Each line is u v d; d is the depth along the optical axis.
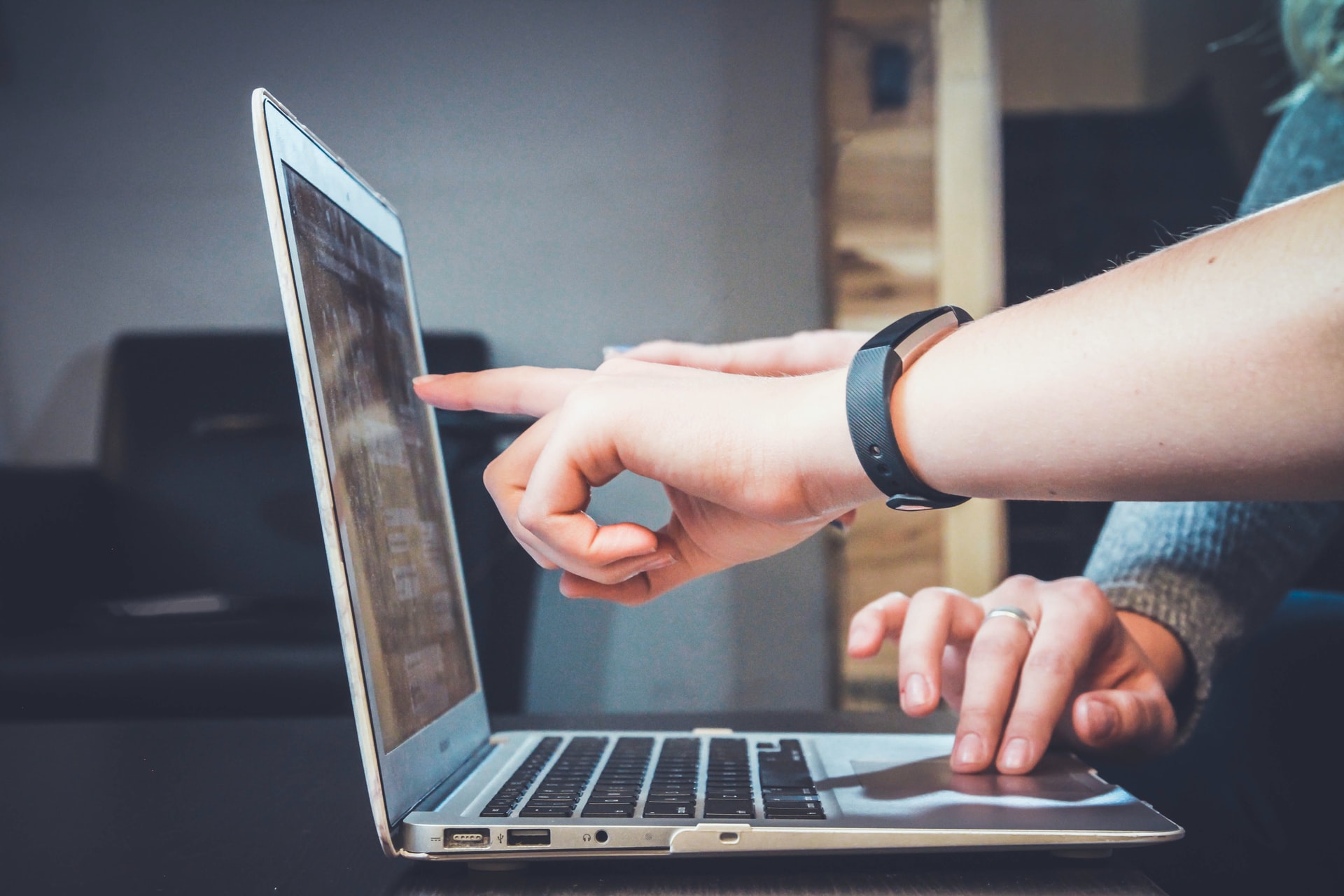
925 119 1.49
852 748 0.49
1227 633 0.59
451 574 0.53
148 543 1.60
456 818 0.36
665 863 0.37
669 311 1.49
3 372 1.63
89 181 1.60
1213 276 0.30
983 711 0.45
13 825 0.44
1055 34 1.66
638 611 1.43
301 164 0.40
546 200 1.48
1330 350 0.27
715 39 1.48
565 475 0.38
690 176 1.49
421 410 0.54
